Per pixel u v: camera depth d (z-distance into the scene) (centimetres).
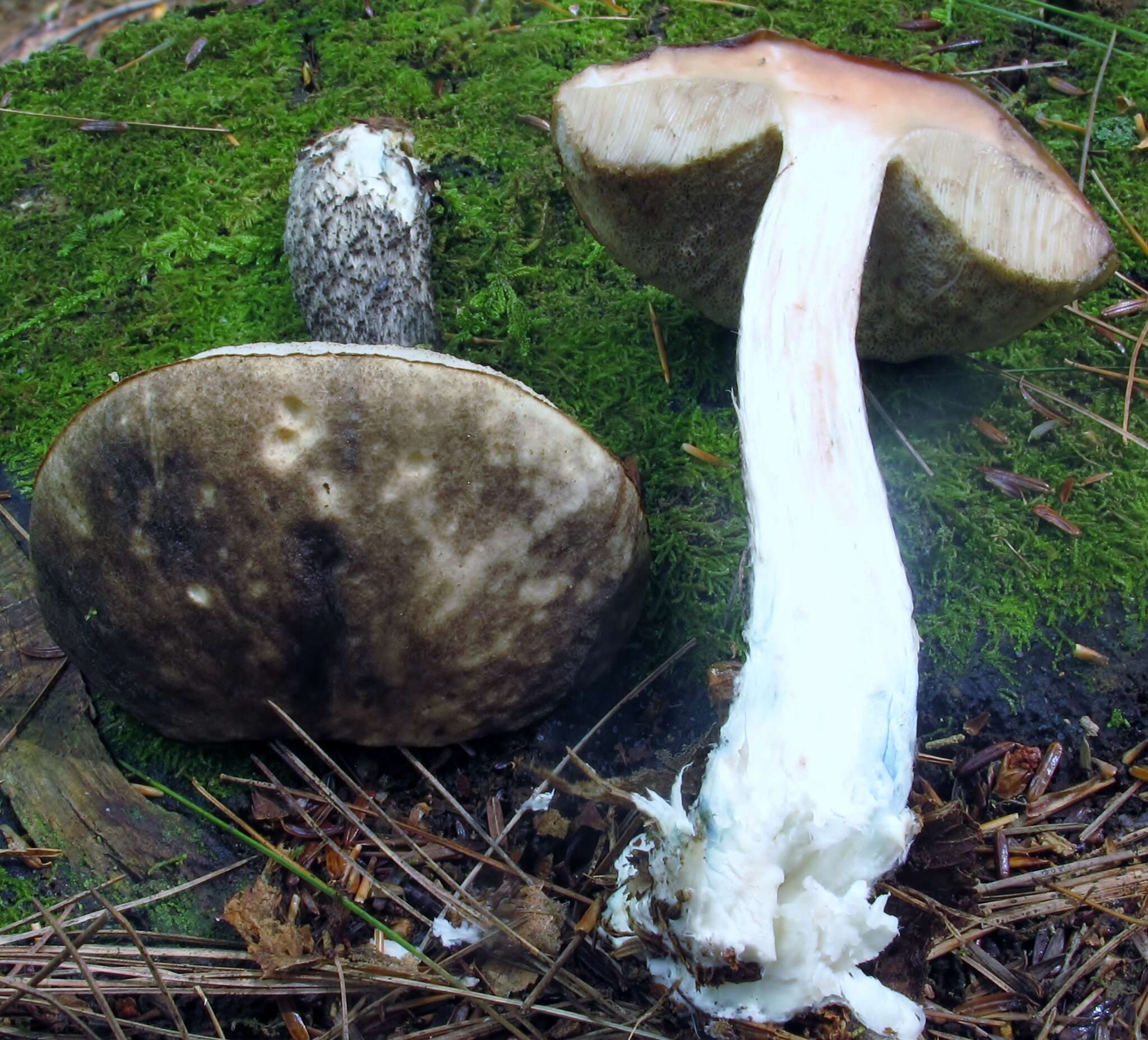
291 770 19
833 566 16
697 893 14
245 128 29
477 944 17
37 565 18
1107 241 18
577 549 17
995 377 23
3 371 25
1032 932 17
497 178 27
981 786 19
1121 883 18
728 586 21
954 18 29
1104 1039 16
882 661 15
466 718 18
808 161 18
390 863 18
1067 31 27
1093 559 21
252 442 15
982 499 21
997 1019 17
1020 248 18
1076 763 19
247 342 25
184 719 18
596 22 30
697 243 21
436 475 16
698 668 20
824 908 14
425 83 29
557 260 26
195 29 31
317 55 30
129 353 25
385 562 16
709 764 15
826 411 17
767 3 30
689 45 18
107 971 17
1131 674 20
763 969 14
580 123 18
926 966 16
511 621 17
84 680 20
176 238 26
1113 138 27
